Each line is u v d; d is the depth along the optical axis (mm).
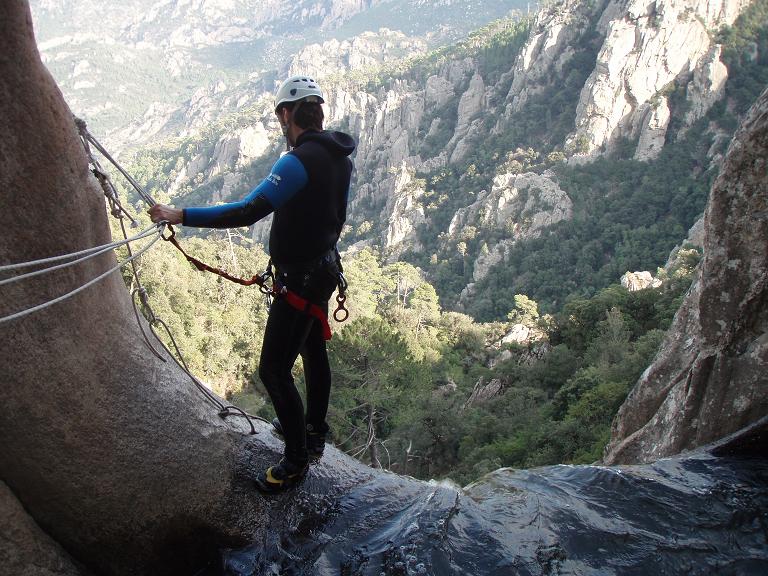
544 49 138250
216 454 2857
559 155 116000
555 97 131750
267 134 185625
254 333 36125
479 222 113188
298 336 2799
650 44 112312
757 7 113188
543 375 35219
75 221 2221
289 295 2701
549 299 93125
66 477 2316
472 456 25672
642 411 5688
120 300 2584
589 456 19812
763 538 3016
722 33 112375
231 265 51344
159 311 31203
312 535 2842
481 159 132625
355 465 3404
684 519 3092
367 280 80312
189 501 2674
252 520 2857
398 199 135125
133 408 2514
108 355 2439
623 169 108438
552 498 3199
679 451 4621
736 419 4145
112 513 2463
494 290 99938
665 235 94312
